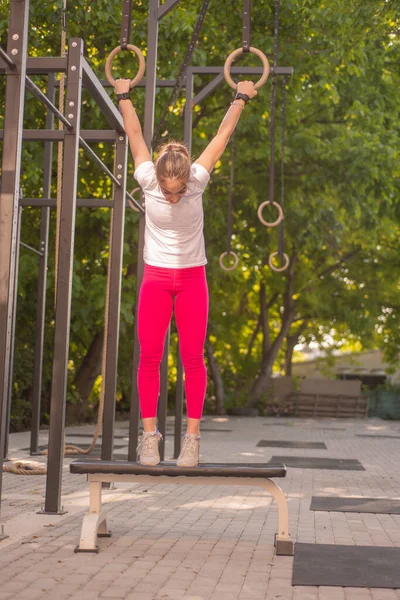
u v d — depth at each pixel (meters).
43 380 18.77
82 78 6.23
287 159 17.95
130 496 6.80
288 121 17.70
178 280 4.18
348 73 17.25
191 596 3.51
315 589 3.68
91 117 14.81
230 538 4.93
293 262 26.42
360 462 10.43
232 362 29.53
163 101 14.18
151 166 4.22
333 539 4.96
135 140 4.37
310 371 36.62
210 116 18.11
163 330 4.26
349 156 18.84
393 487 7.80
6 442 9.86
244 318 28.50
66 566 4.07
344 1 13.55
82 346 21.03
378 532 5.23
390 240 27.05
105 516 4.80
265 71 4.50
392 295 27.94
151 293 4.20
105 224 16.89
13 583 3.68
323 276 27.92
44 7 12.37
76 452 10.36
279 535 4.48
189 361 4.30
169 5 8.43
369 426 21.20
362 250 26.69
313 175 19.23
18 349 17.64
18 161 4.62
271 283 27.05
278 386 28.67
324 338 31.56
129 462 4.45
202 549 4.57
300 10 14.45
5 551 4.41
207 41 15.35
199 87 16.44
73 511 5.82
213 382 26.25
